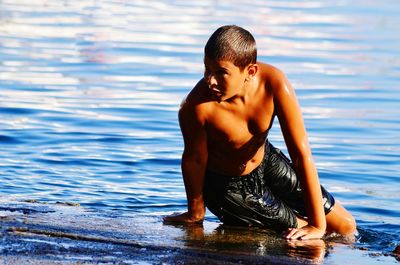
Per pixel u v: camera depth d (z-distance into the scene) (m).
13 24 33.16
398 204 13.88
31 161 15.10
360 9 41.84
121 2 40.62
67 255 9.44
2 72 24.19
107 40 30.59
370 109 21.66
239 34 10.45
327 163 16.39
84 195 13.21
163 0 41.56
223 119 10.99
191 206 11.74
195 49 29.38
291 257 10.12
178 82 23.86
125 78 24.22
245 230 11.55
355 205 13.77
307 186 11.24
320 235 11.27
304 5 42.34
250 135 11.14
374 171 15.91
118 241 10.19
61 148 16.19
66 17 35.59
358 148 17.64
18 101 20.42
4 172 14.20
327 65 27.92
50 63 26.02
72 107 20.12
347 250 10.74
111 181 14.20
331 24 37.09
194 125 11.13
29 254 9.37
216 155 11.42
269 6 41.34
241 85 10.66
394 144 18.09
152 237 10.59
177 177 14.73
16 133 17.16
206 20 35.91
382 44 32.62
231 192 11.59
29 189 13.28
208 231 11.23
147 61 26.95
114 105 20.61
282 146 17.38
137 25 34.12
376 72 27.02
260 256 10.05
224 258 9.82
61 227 10.59
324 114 20.91
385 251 10.98
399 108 21.91
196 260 9.65
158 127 18.52
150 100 21.38
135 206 12.81
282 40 32.38
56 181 13.91
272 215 11.65
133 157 15.84
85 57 27.30
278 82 10.91
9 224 10.52
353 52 30.69
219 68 10.38
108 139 17.19
